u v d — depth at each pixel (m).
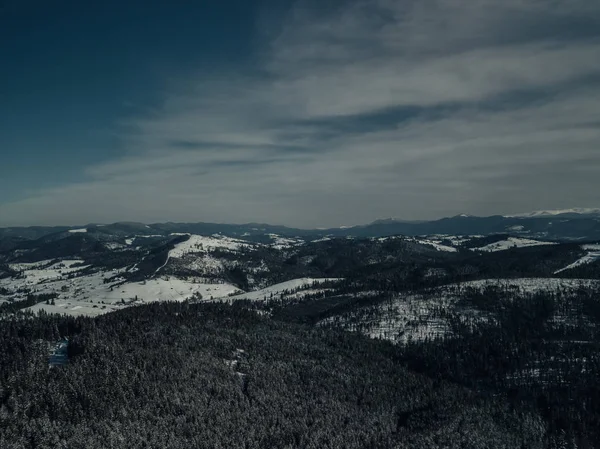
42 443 188.50
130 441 197.25
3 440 185.12
